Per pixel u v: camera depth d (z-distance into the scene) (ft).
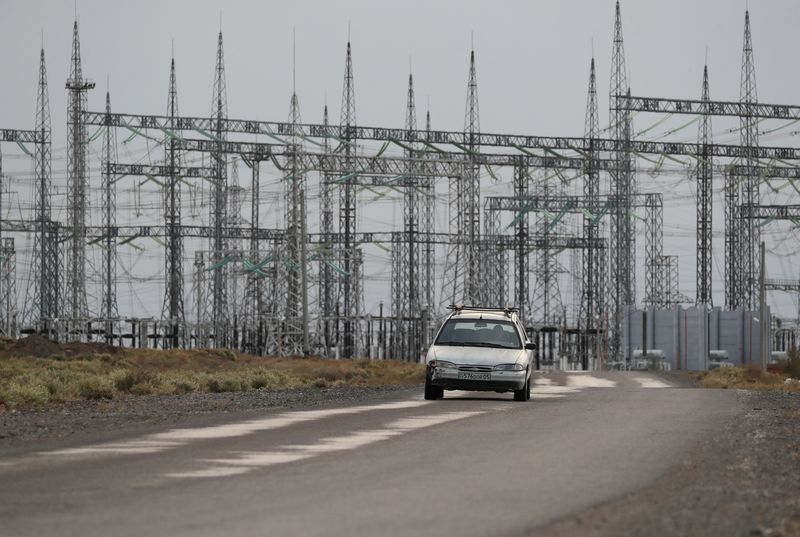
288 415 127.44
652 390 206.59
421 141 509.76
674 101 510.99
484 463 80.53
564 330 632.79
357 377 275.39
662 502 62.85
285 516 56.95
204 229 624.18
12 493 65.21
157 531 52.44
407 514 57.72
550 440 97.81
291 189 449.48
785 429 113.60
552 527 54.03
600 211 571.28
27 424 116.37
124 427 111.86
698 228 572.92
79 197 501.15
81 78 488.85
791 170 574.97
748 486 70.38
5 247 634.02
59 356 331.36
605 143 533.14
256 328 586.45
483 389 151.53
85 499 62.85
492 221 624.18
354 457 84.12
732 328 531.09
